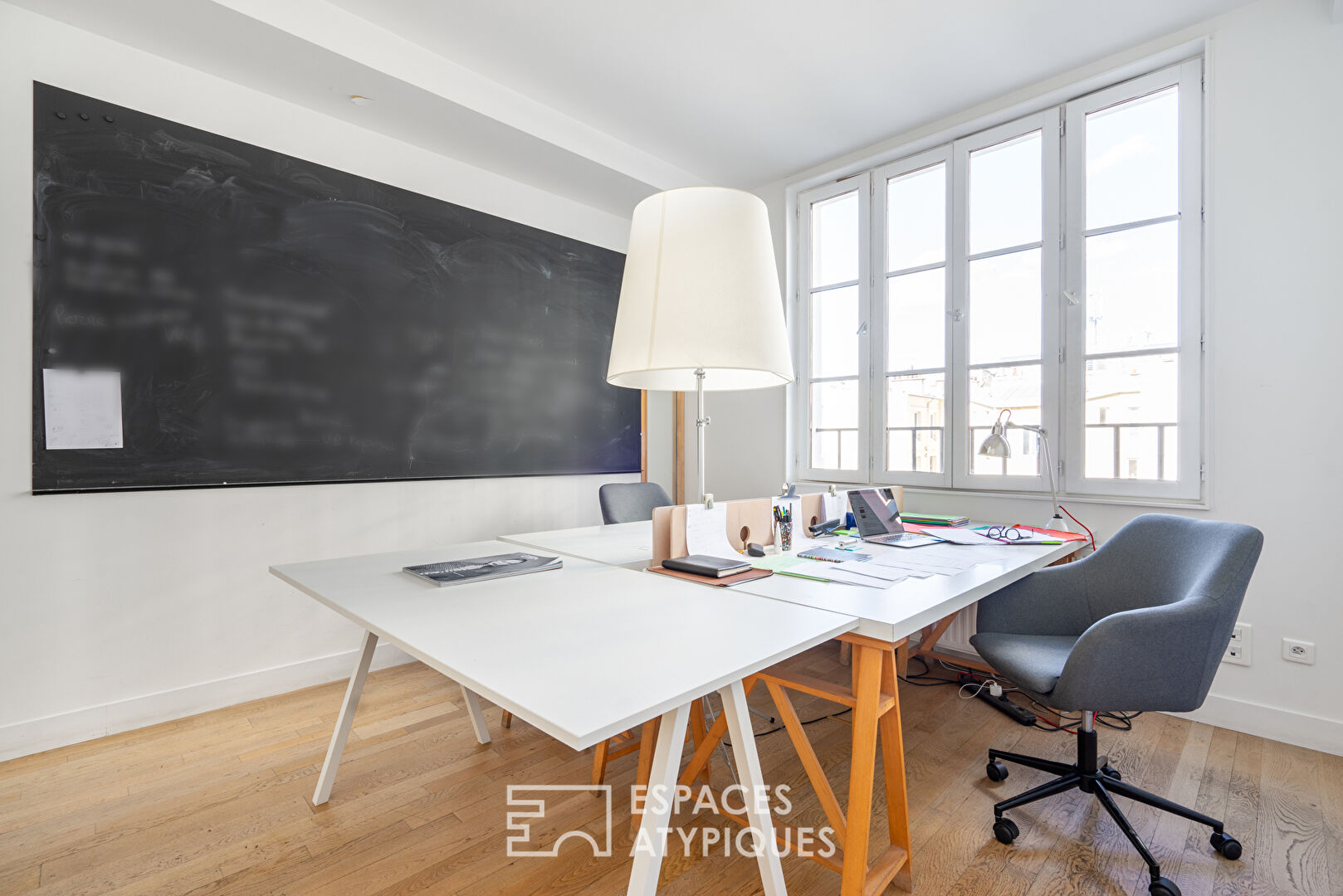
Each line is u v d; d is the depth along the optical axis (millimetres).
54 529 2109
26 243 2051
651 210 1618
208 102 2400
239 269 2473
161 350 2301
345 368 2760
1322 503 2107
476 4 2250
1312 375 2125
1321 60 2121
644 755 1659
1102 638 1469
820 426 3695
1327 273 2102
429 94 2533
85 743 2145
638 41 2469
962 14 2318
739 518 1965
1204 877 1475
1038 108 2838
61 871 1491
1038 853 1570
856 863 1266
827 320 3666
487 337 3268
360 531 2820
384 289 2879
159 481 2297
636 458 4047
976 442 3027
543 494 3531
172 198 2324
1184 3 2258
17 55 2037
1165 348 2502
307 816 1727
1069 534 2395
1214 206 2324
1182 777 1932
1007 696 2580
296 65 2336
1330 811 1740
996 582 1629
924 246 3246
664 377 2006
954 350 3088
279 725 2289
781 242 3768
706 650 1017
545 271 3533
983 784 1902
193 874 1483
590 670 925
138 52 2254
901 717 2391
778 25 2373
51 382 2092
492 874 1495
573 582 1556
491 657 981
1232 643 2268
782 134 3201
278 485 2582
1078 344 2715
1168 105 2527
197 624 2396
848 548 2057
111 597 2217
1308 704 2123
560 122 3002
